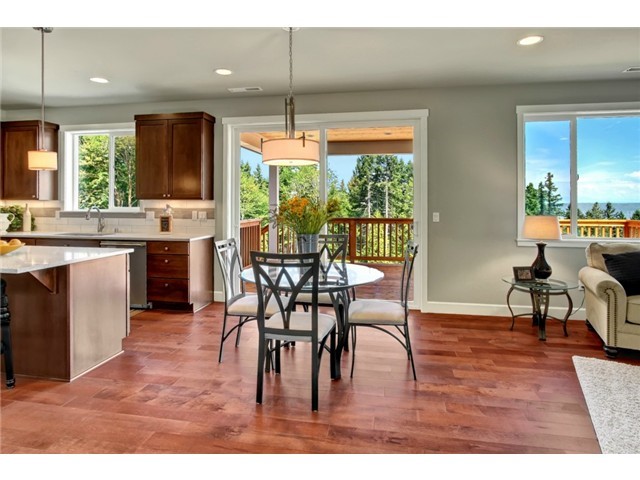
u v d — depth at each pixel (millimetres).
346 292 2867
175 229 5004
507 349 3223
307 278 2262
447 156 4340
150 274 4371
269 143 2793
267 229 4898
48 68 3762
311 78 4039
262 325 2322
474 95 4266
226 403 2316
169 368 2826
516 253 4242
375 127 4570
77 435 1985
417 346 3303
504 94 4211
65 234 4777
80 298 2695
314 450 1872
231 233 4918
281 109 4660
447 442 1935
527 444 1916
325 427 2066
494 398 2377
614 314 2984
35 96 4707
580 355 3080
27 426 2064
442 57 3471
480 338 3508
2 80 4145
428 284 4438
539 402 2324
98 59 3531
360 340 3459
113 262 3020
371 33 2996
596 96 4066
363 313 2699
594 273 3338
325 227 4773
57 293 2600
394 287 4730
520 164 4199
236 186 4949
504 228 4258
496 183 4258
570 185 4230
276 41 3141
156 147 4664
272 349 2742
